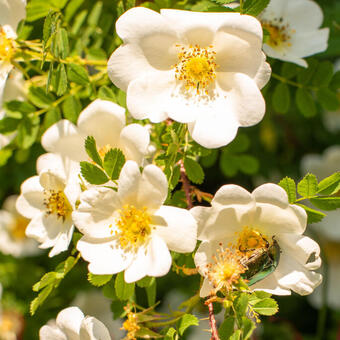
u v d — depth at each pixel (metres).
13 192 0.59
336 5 0.53
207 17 0.44
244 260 0.43
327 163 0.57
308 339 0.58
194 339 0.53
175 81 0.45
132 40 0.44
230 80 0.45
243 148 0.51
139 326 0.45
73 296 0.55
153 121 0.45
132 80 0.45
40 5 0.49
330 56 0.53
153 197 0.44
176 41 0.45
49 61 0.48
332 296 0.58
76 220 0.44
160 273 0.43
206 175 0.57
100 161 0.44
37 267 0.58
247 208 0.43
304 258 0.44
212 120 0.44
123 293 0.44
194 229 0.43
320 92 0.50
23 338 0.55
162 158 0.45
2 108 0.49
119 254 0.44
